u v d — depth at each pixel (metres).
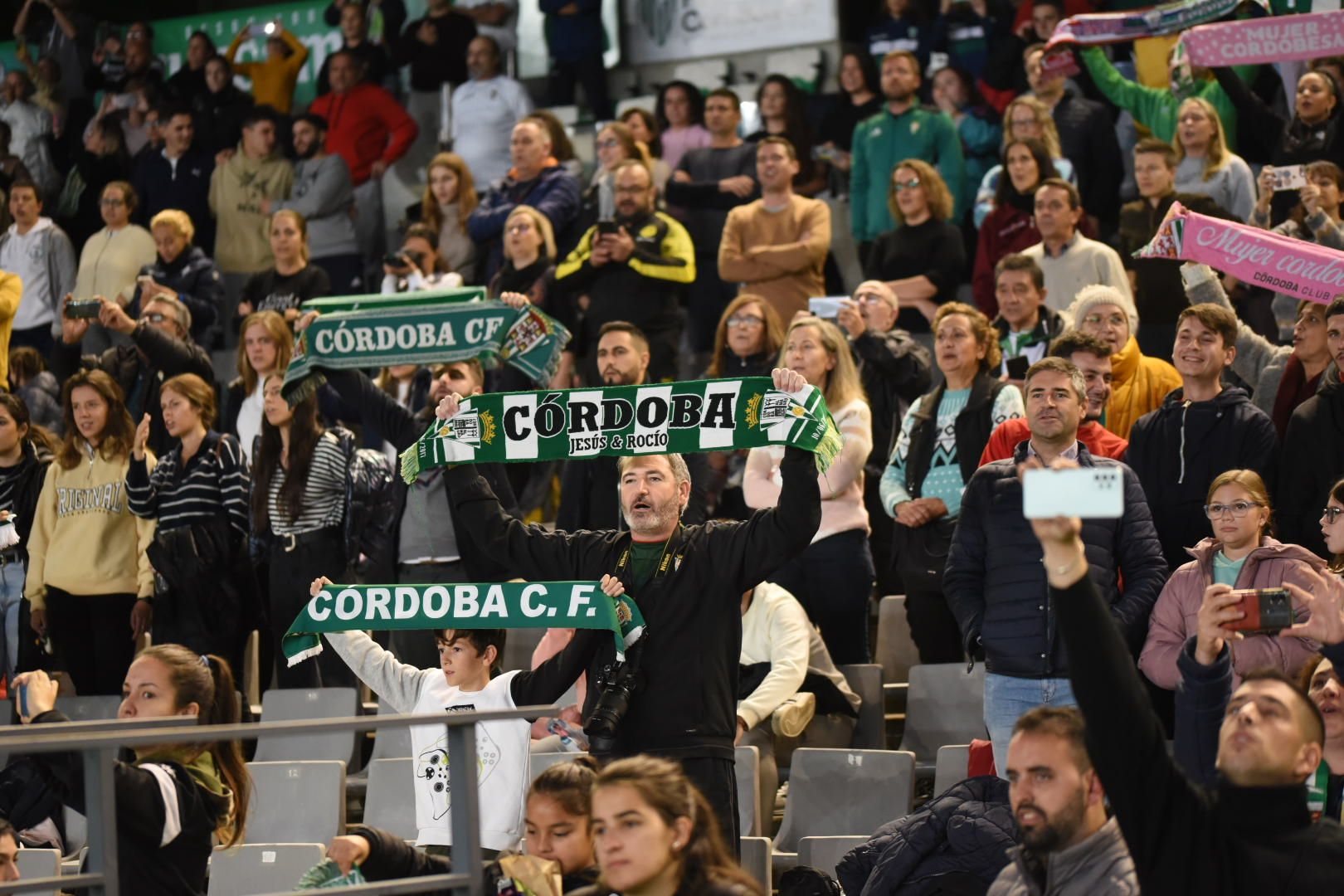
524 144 13.43
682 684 6.34
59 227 15.66
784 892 6.76
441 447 6.81
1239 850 4.17
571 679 6.88
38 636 10.56
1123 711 4.07
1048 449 7.35
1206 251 8.20
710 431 6.51
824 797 8.12
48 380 12.90
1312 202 9.43
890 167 13.01
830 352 9.34
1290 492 7.97
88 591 10.38
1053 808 4.60
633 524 6.50
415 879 4.53
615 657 6.52
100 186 17.25
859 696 9.02
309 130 15.85
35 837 8.68
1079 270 10.70
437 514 9.84
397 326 8.44
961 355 9.12
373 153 16.19
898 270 11.82
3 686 10.80
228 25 18.77
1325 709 6.07
